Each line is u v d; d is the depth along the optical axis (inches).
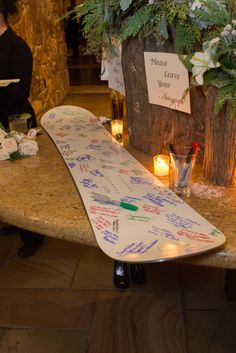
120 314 65.6
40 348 59.7
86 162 43.8
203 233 28.6
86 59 367.6
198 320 63.9
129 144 50.6
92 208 32.8
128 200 34.2
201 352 57.6
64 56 223.0
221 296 69.5
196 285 72.4
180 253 25.7
